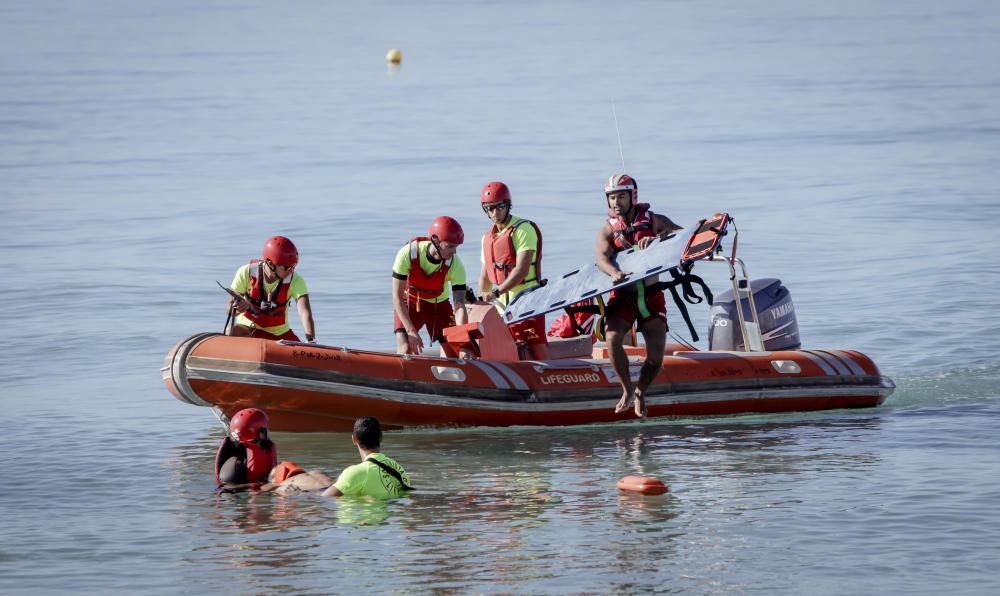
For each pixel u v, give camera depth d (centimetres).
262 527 3170
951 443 3962
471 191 11106
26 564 2930
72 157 14125
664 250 4200
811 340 5794
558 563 2872
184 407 4666
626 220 4356
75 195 11338
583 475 3653
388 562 2892
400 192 11144
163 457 3941
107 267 7900
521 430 4288
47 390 4972
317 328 6200
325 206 10444
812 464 3725
